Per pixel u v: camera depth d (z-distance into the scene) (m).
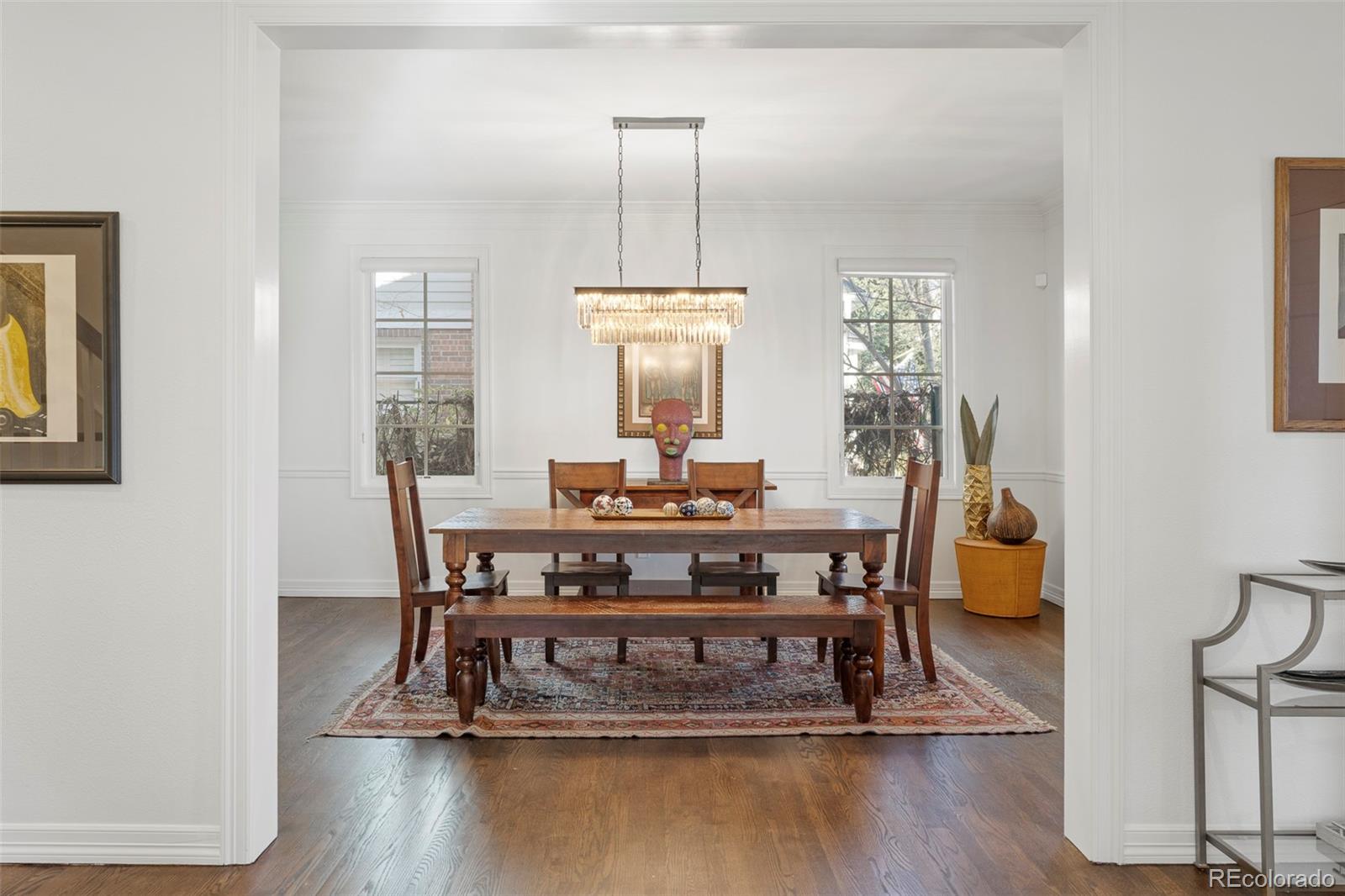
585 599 3.38
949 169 4.78
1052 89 3.60
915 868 2.13
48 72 2.20
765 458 5.58
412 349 5.62
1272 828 1.92
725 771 2.75
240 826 2.18
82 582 2.21
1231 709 2.22
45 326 2.18
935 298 5.73
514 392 5.54
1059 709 3.37
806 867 2.13
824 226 5.58
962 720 3.21
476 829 2.33
